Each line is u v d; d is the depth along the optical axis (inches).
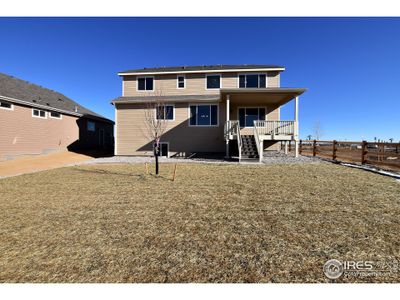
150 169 350.3
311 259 95.8
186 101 564.1
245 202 177.2
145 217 146.9
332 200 180.1
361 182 243.9
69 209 163.8
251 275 86.2
